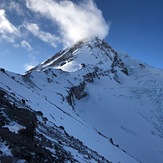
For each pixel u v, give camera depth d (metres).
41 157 13.25
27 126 15.63
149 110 118.50
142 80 160.88
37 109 35.19
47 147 18.45
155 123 108.06
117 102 118.94
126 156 56.75
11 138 12.94
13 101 26.84
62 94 85.44
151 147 84.25
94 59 166.38
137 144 83.88
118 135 86.88
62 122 40.03
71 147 26.81
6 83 39.06
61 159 17.11
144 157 76.69
